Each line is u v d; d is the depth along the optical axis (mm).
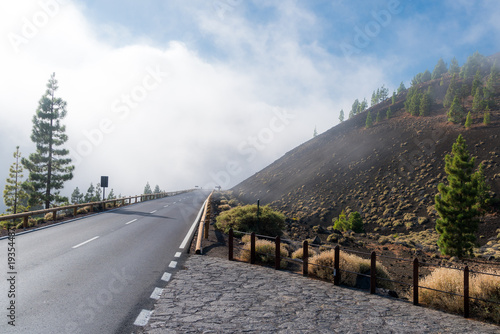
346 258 9445
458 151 28188
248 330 4789
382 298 7488
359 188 87750
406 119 134750
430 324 5812
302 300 6645
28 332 4242
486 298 6852
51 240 11789
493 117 99875
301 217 79875
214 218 21812
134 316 5055
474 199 27109
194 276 7887
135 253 10000
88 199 98250
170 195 61031
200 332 4578
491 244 41438
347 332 5031
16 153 47156
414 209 65562
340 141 141875
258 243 11125
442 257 27875
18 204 48000
